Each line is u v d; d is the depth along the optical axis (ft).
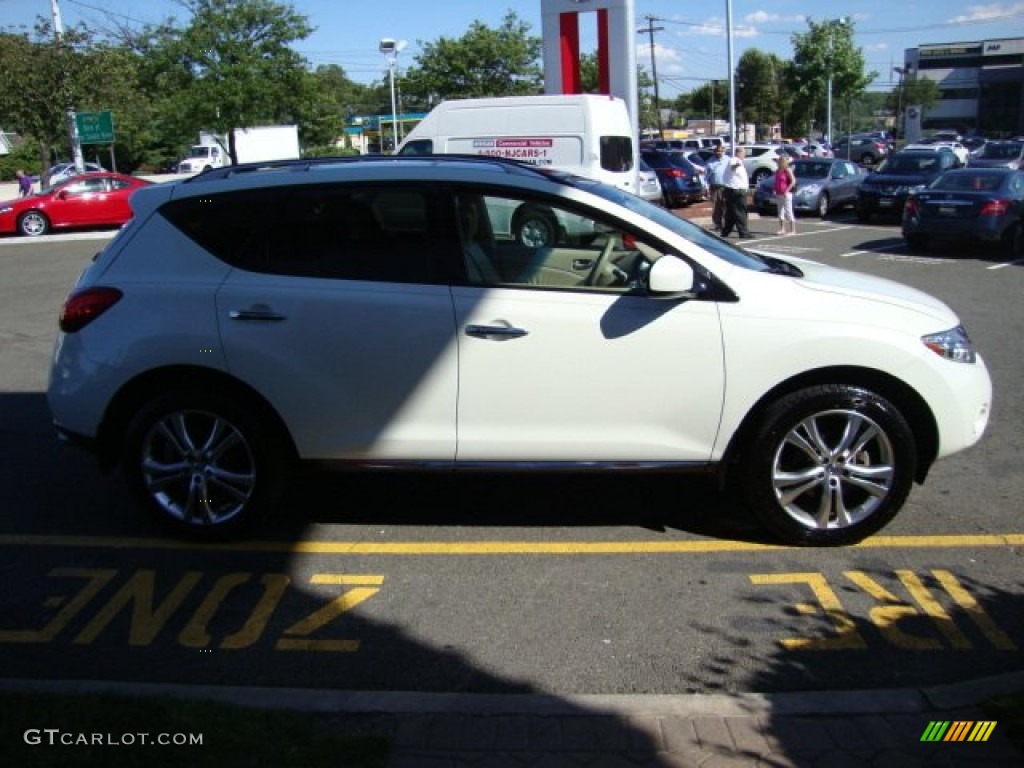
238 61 103.45
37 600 13.42
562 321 13.78
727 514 16.19
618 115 47.37
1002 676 10.63
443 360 13.94
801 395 13.93
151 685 10.71
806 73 161.79
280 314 14.05
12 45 85.56
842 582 13.62
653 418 13.98
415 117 147.33
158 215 14.69
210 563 14.55
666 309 13.75
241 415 14.42
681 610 12.89
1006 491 17.12
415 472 14.53
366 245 14.19
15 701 10.10
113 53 92.43
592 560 14.51
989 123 314.14
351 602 13.29
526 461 14.25
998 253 50.80
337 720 9.96
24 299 41.16
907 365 13.83
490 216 14.15
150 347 14.21
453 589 13.64
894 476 14.23
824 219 73.15
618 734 9.69
